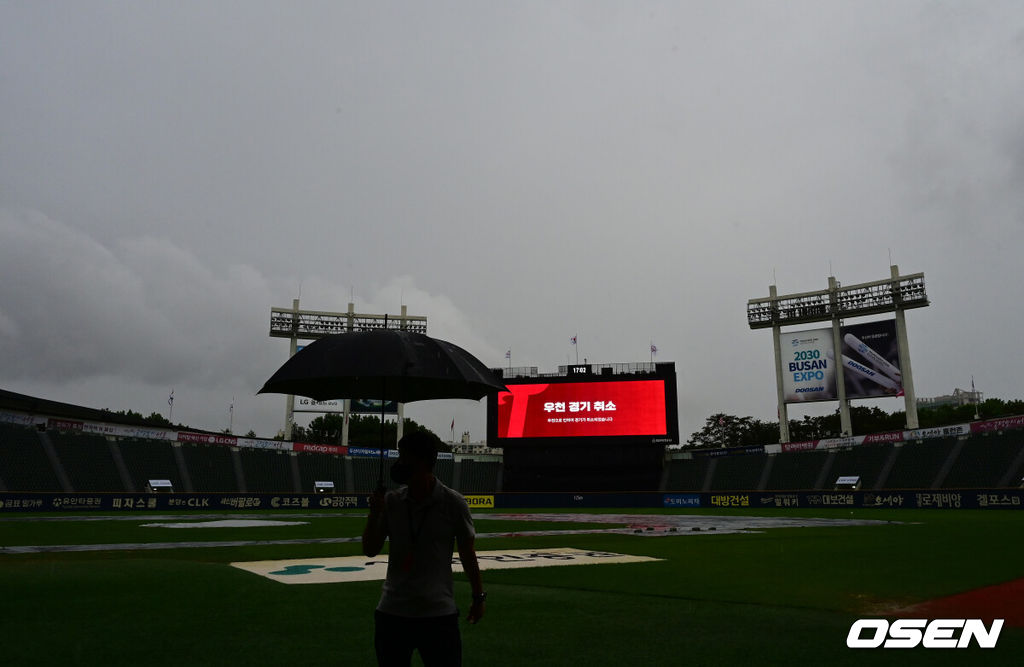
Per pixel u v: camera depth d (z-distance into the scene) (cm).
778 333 7331
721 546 2380
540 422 6906
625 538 2798
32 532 3050
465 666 775
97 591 1216
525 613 1088
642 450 7050
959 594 1309
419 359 670
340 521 4156
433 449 499
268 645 855
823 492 5925
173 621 990
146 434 6488
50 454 5800
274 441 7275
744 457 7419
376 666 763
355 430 13138
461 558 494
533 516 5053
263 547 2342
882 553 2097
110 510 5309
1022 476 5456
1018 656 840
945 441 6247
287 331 8175
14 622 966
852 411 11750
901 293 6631
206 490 6569
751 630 971
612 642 892
